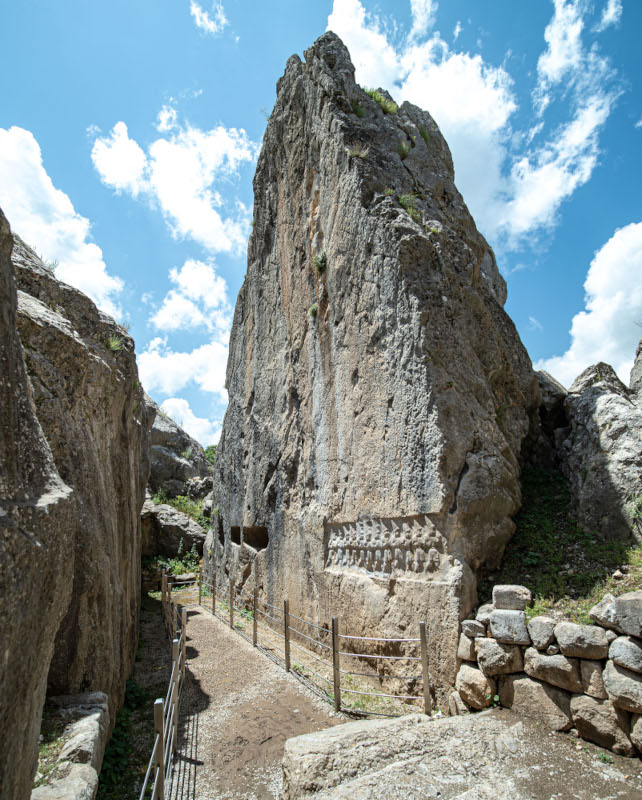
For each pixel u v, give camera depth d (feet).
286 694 23.63
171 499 88.02
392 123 34.73
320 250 34.19
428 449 22.13
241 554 45.39
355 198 28.99
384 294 25.91
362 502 26.53
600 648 14.88
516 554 22.16
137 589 33.88
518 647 17.06
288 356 38.78
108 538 19.61
